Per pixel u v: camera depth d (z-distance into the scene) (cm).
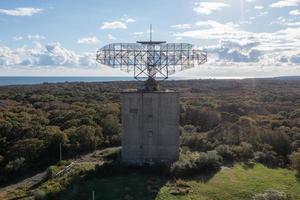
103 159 5662
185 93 15150
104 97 12112
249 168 5344
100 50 5438
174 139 5231
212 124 7950
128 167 5112
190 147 6166
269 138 6347
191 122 8181
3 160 5666
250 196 4406
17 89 16525
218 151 5666
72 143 6038
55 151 5925
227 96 13850
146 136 5238
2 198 4453
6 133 6538
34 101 11362
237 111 9700
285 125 7838
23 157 5653
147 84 5500
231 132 6588
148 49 5469
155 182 4653
